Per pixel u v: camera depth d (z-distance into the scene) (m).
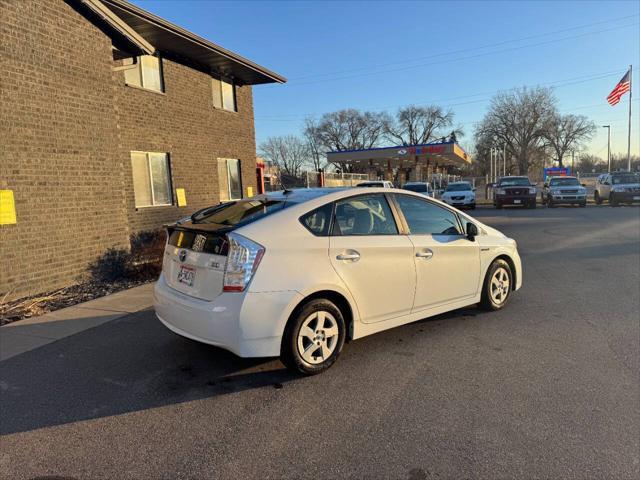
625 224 15.62
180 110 13.68
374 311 4.30
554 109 69.94
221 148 15.74
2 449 2.95
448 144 37.00
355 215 4.30
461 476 2.60
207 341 3.68
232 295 3.58
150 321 5.64
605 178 26.81
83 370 4.17
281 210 3.96
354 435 3.03
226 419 3.27
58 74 7.66
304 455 2.82
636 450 2.81
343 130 86.19
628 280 7.44
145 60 12.49
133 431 3.13
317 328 3.91
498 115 71.94
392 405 3.42
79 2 8.00
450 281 5.01
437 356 4.33
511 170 88.12
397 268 4.43
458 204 25.78
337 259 3.99
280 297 3.64
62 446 2.97
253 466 2.73
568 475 2.59
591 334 4.88
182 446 2.95
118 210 8.91
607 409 3.30
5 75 6.77
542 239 12.42
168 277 4.30
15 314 6.10
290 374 4.00
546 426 3.09
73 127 7.94
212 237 3.77
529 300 6.27
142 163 12.38
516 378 3.83
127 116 11.71
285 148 86.38
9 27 6.83
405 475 2.62
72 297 7.11
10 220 6.83
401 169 56.50
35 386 3.85
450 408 3.36
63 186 7.73
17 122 6.95
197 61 14.38
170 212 13.20
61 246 7.70
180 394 3.67
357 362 4.21
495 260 5.68
